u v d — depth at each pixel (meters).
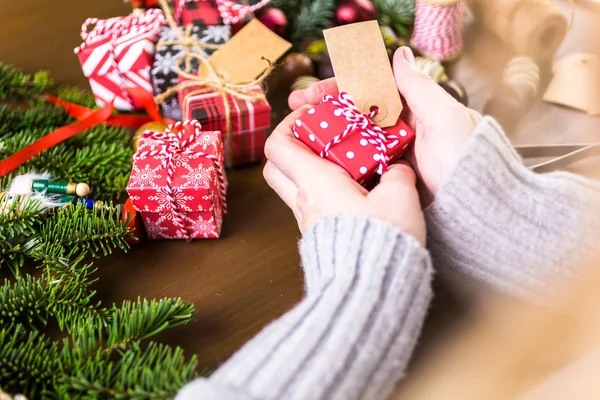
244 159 0.67
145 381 0.46
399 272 0.43
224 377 0.40
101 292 0.57
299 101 0.58
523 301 0.48
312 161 0.50
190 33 0.69
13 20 0.81
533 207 0.46
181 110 0.67
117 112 0.70
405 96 0.53
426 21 0.71
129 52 0.66
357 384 0.39
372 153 0.52
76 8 0.83
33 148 0.61
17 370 0.47
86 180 0.61
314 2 0.72
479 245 0.47
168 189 0.57
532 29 0.69
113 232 0.56
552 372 0.38
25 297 0.52
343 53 0.53
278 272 0.58
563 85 0.68
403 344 0.41
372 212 0.46
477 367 0.42
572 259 0.45
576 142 0.65
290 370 0.39
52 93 0.72
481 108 0.70
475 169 0.46
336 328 0.41
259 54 0.66
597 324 0.36
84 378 0.46
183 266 0.59
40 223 0.57
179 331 0.54
